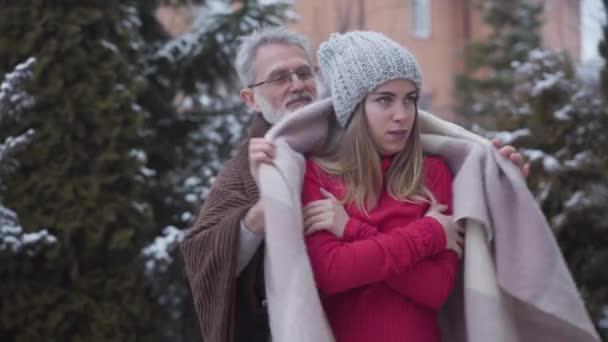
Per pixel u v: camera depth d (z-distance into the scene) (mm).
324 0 12227
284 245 1668
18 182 4238
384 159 1901
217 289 1832
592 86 7113
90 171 4402
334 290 1711
